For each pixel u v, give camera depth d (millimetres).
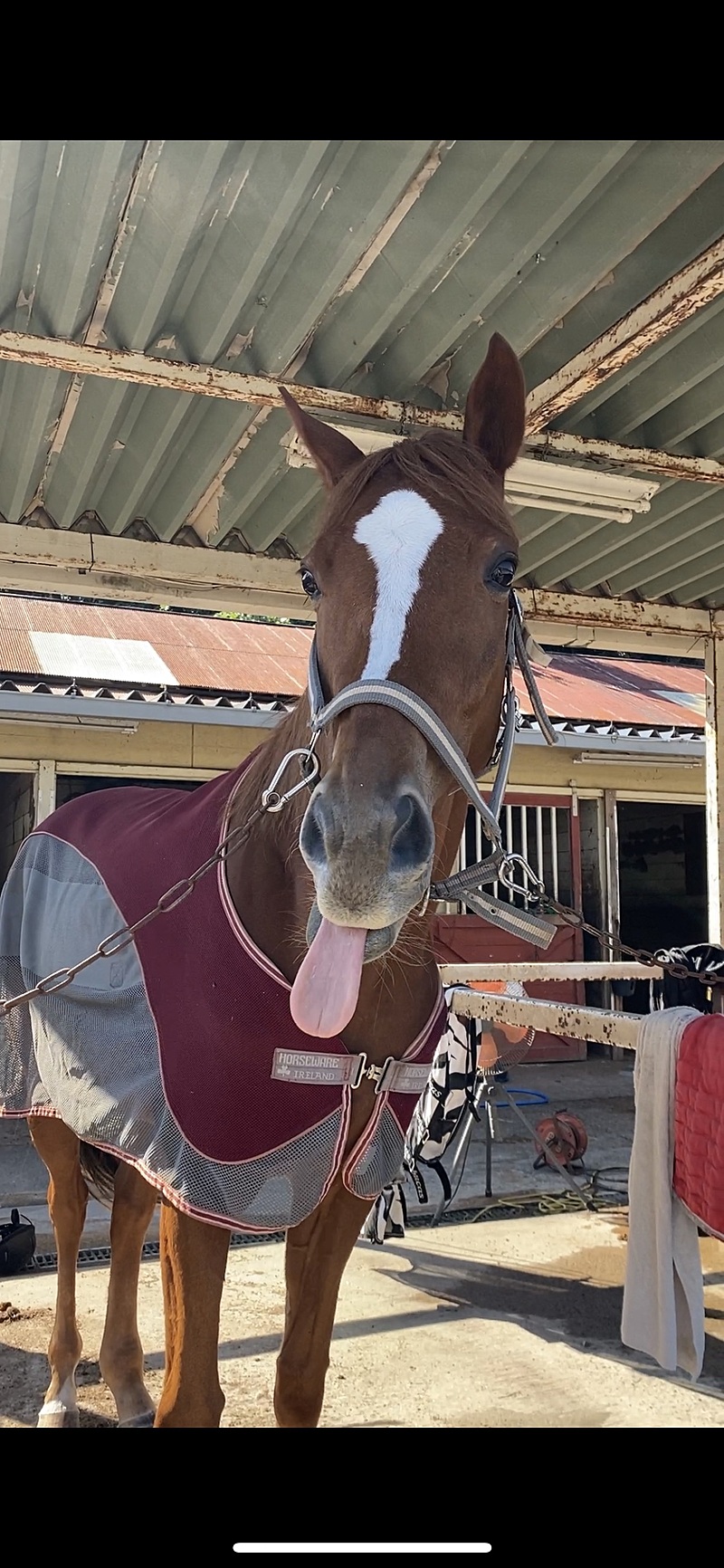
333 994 1163
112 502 4258
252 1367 2855
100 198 2400
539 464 3609
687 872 11680
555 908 1887
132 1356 2492
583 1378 2805
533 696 1679
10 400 3584
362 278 2916
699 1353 2346
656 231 2717
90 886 2141
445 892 1467
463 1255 3799
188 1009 1611
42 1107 2299
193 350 3139
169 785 8953
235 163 2383
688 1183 2322
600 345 2920
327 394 3234
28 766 7312
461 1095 4031
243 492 4105
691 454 3863
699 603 5648
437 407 3502
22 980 2453
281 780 1662
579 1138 4746
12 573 4582
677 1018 2430
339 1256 1764
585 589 5320
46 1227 4039
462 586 1372
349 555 1392
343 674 1329
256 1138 1533
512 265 2730
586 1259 3750
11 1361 2869
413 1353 2961
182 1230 1547
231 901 1646
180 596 4871
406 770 1212
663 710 9062
